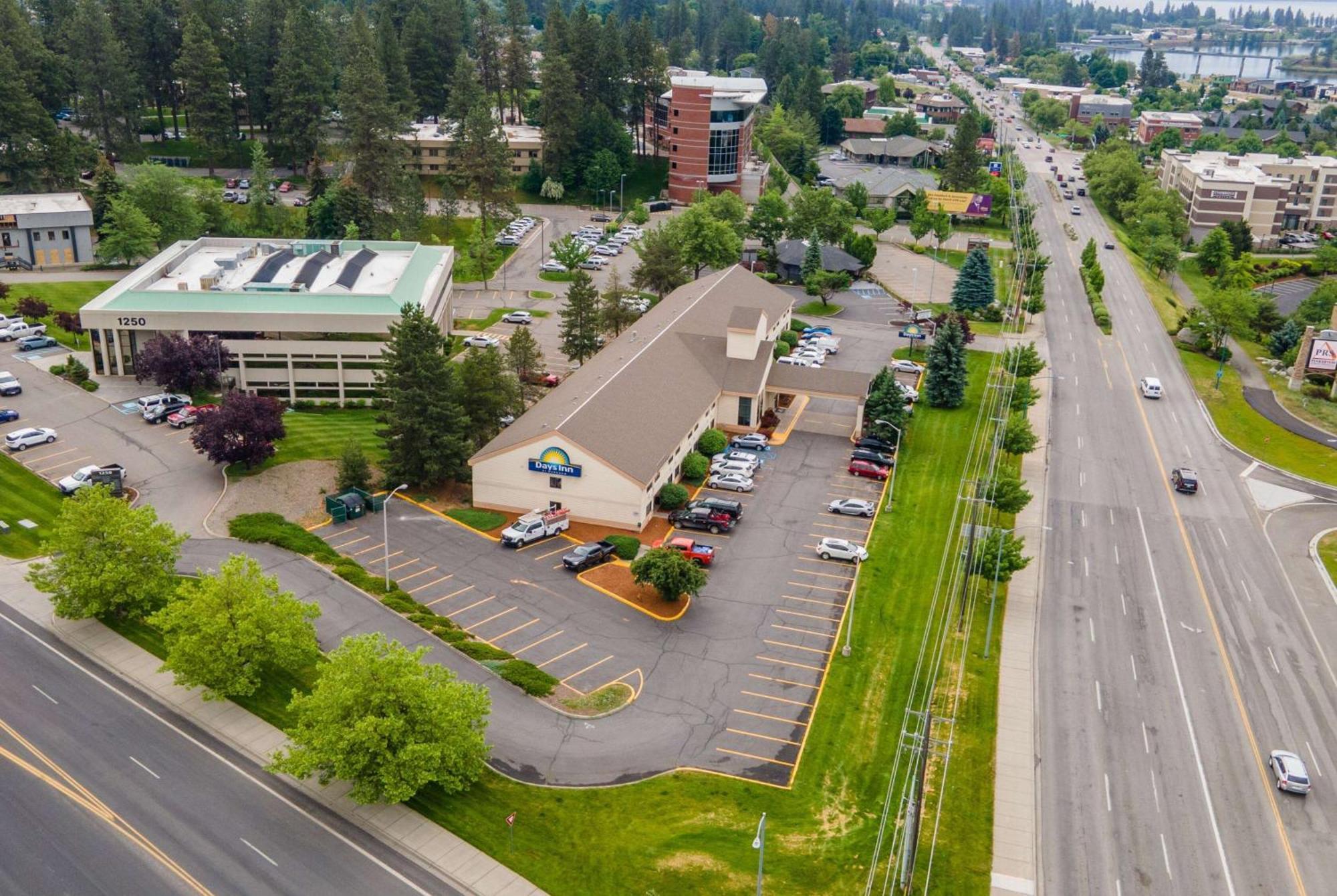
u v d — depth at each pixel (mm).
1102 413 121562
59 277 145125
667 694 67375
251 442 92312
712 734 63719
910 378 127812
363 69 169750
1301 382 132750
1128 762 63781
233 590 64938
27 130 165875
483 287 159000
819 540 87938
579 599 77812
